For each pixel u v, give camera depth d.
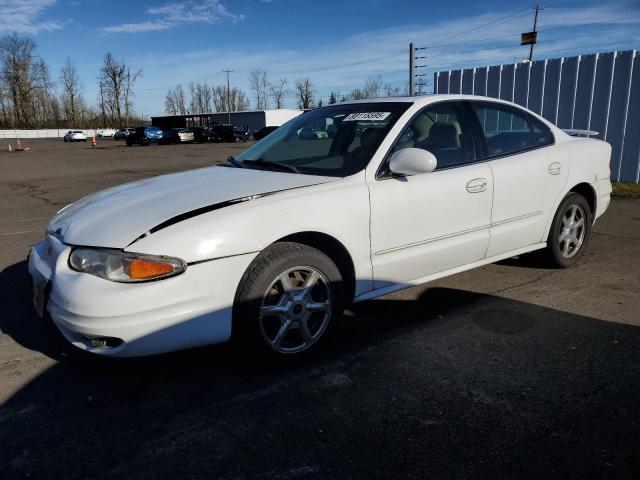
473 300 4.04
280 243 2.93
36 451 2.32
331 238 3.09
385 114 3.62
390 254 3.35
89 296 2.55
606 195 4.89
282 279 2.90
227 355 3.21
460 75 11.59
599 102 9.34
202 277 2.66
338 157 3.46
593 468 2.15
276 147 3.92
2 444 2.37
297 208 2.94
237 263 2.75
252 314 2.82
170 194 3.08
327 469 2.18
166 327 2.62
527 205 4.12
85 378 2.95
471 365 3.03
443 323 3.62
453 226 3.63
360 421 2.51
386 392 2.76
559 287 4.30
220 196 2.94
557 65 9.80
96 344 2.64
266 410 2.62
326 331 3.13
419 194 3.40
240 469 2.19
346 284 3.29
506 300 4.03
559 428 2.42
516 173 3.99
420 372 2.96
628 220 6.79
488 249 3.94
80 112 98.38
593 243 5.70
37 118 93.31
